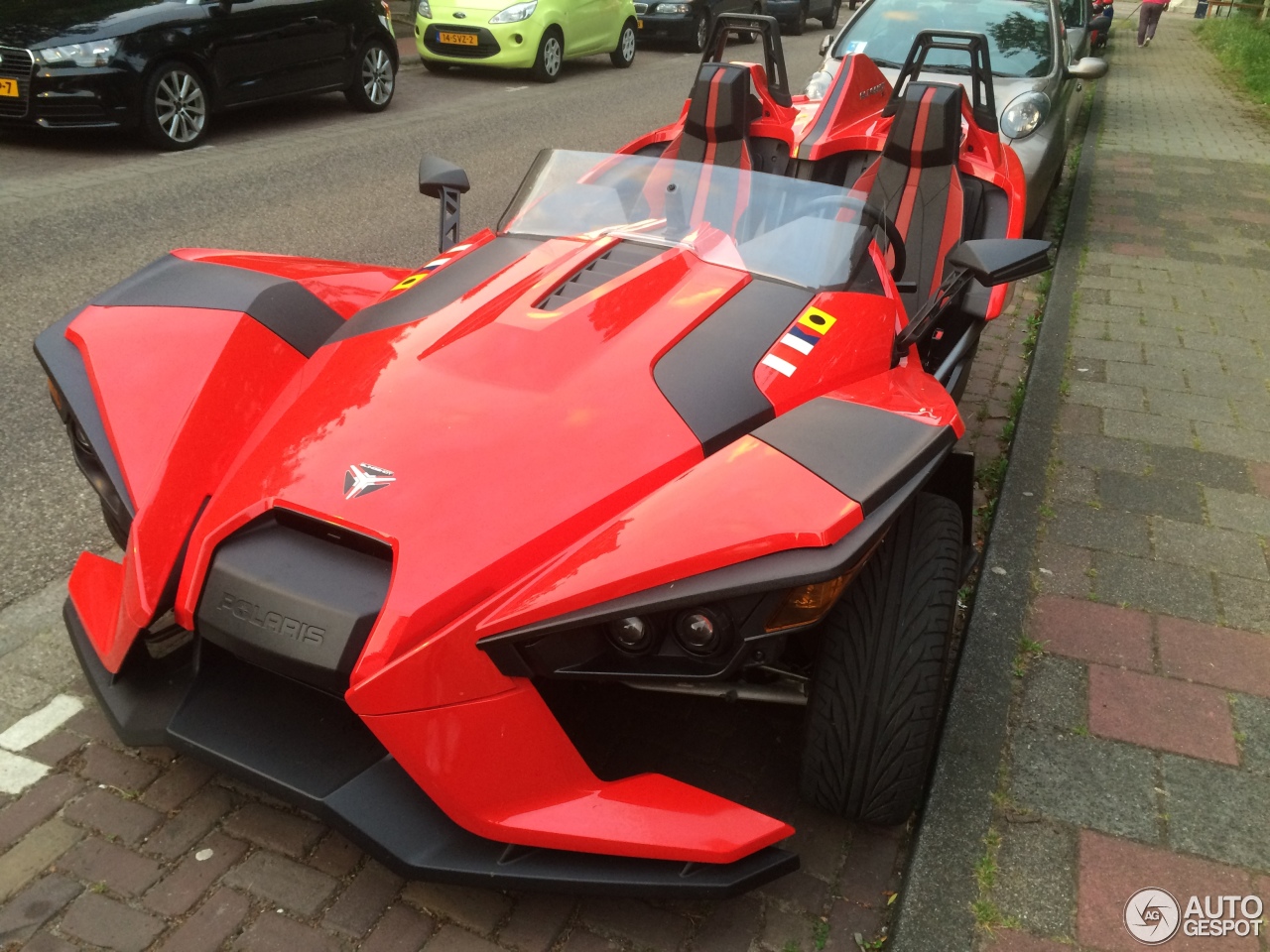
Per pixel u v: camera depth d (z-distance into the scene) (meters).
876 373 2.75
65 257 6.05
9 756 2.54
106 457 2.39
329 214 7.21
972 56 5.12
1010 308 6.20
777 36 4.97
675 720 2.75
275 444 2.34
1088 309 6.10
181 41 8.60
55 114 8.12
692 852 1.98
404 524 2.05
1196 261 7.13
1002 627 3.19
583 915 2.21
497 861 1.97
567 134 10.40
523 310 2.61
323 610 1.99
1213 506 3.96
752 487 2.06
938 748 2.67
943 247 4.11
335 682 1.97
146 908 2.16
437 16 13.38
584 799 2.03
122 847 2.30
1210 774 2.64
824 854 2.40
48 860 2.26
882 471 2.10
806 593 1.97
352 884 2.25
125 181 7.78
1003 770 2.62
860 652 2.21
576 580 1.94
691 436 2.27
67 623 2.51
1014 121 6.89
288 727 2.12
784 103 5.10
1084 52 9.62
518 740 1.99
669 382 2.40
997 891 2.28
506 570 2.00
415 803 2.01
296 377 2.65
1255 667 3.06
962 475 2.63
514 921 2.18
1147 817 2.50
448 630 1.93
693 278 2.81
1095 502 3.96
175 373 2.54
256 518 2.17
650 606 1.91
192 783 2.48
